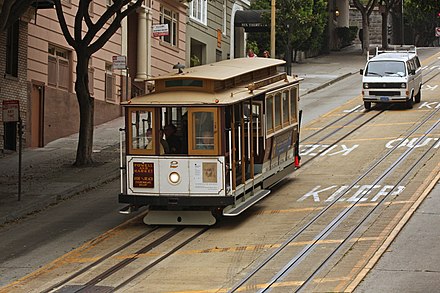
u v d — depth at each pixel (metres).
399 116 51.16
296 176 35.59
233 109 27.34
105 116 55.66
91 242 26.44
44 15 47.81
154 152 27.22
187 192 26.98
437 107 54.47
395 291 19.81
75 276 22.55
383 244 24.14
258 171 30.27
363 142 42.91
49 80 48.72
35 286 21.69
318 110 56.53
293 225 27.17
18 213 30.66
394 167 36.06
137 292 20.77
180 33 67.62
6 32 43.56
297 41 82.56
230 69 30.36
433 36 119.31
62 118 50.00
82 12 39.72
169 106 27.00
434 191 31.19
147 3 60.16
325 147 42.19
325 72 81.69
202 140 26.89
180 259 23.88
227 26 79.00
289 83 33.28
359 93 65.06
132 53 60.66
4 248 26.22
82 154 40.56
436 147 40.19
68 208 32.25
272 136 30.77
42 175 38.09
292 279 21.16
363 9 100.50
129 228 28.17
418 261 22.41
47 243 26.69
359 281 20.66
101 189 36.06
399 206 28.94
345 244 24.36
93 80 53.75
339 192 31.89
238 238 25.97
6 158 43.06
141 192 27.34
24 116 45.66
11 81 44.16
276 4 75.94
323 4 88.19
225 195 26.75
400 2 108.69
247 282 21.16
